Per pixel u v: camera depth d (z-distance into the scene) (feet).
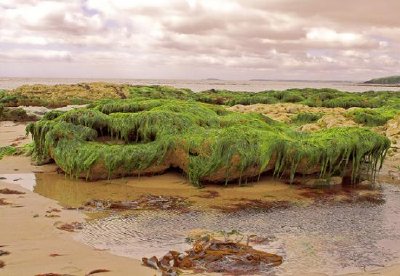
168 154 49.03
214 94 197.36
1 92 179.11
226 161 46.29
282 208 40.14
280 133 53.47
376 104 146.92
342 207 40.73
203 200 42.11
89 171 47.73
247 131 49.49
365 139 50.96
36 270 25.66
